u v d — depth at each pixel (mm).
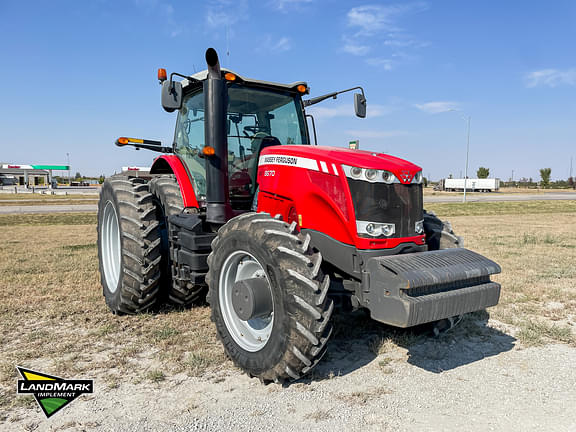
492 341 3809
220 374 3199
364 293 3068
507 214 22062
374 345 3641
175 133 5078
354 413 2637
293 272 2746
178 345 3758
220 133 3738
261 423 2531
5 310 4770
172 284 4555
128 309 4535
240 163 4281
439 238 3707
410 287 2707
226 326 3318
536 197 44781
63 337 3973
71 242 11273
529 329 4051
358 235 3088
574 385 2994
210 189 3797
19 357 3510
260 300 3023
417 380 3082
